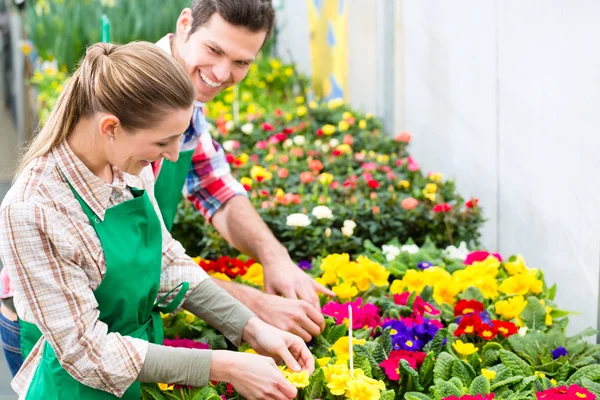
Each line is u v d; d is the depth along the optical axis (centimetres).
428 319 222
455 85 396
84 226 165
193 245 335
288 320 211
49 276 157
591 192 260
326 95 695
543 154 298
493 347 210
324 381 186
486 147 358
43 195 159
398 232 330
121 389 167
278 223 313
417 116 464
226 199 253
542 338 216
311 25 744
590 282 262
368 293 254
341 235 311
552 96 288
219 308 200
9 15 855
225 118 526
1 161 716
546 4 290
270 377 170
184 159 235
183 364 169
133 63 156
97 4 729
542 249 303
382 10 510
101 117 157
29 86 793
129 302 172
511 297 245
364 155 419
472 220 326
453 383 186
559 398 176
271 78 730
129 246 171
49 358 172
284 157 405
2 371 393
